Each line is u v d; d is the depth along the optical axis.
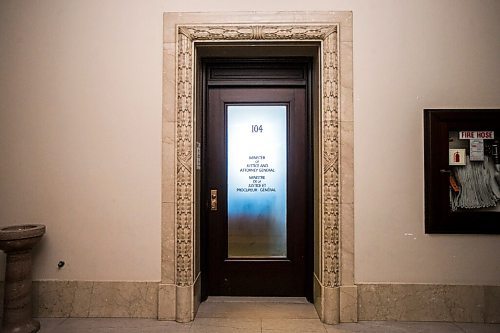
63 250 2.98
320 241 2.99
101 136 2.99
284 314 3.06
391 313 2.89
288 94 3.51
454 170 2.93
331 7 2.96
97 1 3.00
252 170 3.51
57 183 2.99
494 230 2.87
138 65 2.98
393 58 2.93
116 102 2.98
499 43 2.91
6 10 3.01
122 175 2.98
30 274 2.76
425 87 2.93
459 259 2.90
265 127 3.52
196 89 3.13
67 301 2.96
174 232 2.95
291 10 2.97
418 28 2.94
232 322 2.89
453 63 2.93
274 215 3.51
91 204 2.98
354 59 2.94
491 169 2.91
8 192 3.00
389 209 2.92
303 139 3.50
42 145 2.99
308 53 3.29
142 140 2.97
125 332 2.69
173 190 2.96
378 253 2.91
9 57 3.00
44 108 3.00
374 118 2.93
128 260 2.96
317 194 3.23
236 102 3.52
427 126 2.91
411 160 2.93
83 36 3.00
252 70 3.50
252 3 2.98
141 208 2.96
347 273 2.91
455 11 2.93
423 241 2.91
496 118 2.87
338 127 2.92
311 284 3.38
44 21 3.01
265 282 3.48
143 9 3.00
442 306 2.89
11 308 2.65
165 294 2.92
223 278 3.48
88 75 2.99
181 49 2.97
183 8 2.99
